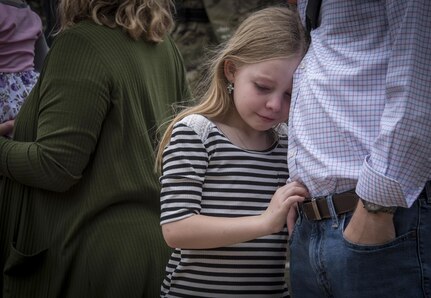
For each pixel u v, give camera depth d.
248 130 2.31
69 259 2.62
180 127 2.23
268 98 2.18
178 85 2.93
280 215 2.12
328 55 2.07
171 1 2.91
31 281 2.68
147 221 2.64
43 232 2.67
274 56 2.16
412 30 1.87
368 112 1.97
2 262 2.78
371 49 2.00
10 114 3.04
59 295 2.65
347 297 1.99
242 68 2.21
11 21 3.02
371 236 1.92
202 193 2.24
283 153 2.33
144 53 2.72
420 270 1.91
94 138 2.56
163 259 2.66
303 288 2.15
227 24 4.76
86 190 2.61
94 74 2.55
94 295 2.61
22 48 3.10
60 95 2.54
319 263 2.04
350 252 1.96
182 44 4.86
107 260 2.60
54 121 2.54
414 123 1.84
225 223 2.17
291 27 2.21
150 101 2.68
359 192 1.89
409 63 1.85
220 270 2.27
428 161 1.86
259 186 2.27
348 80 2.00
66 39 2.59
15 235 2.71
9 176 2.64
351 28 2.04
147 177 2.62
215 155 2.24
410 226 1.91
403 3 1.92
